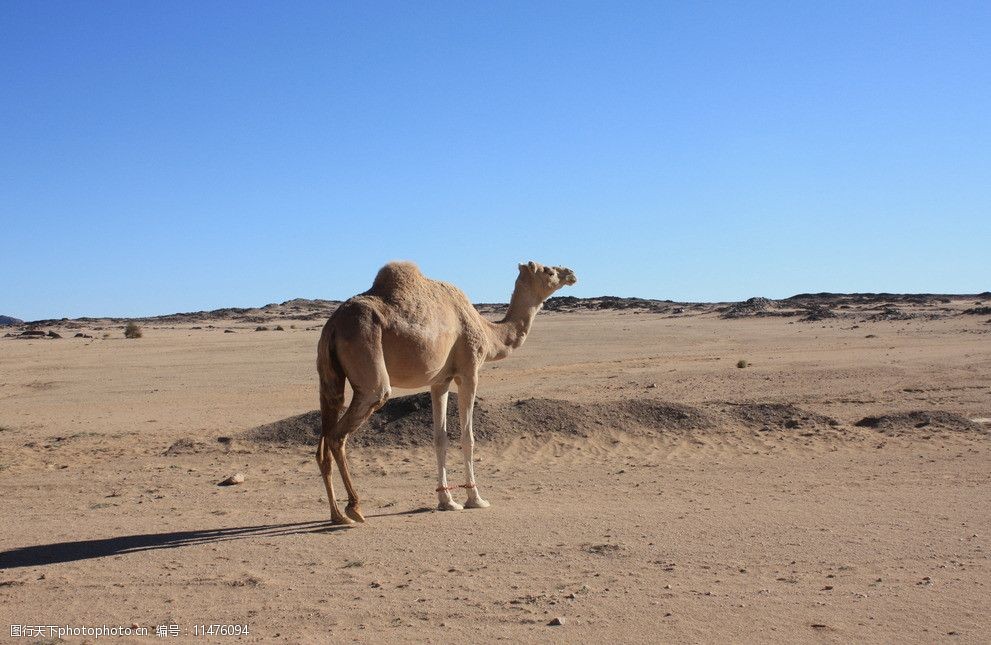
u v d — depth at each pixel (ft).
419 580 26.96
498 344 40.45
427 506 39.09
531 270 41.75
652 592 25.27
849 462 48.49
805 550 29.55
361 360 33.45
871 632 21.83
